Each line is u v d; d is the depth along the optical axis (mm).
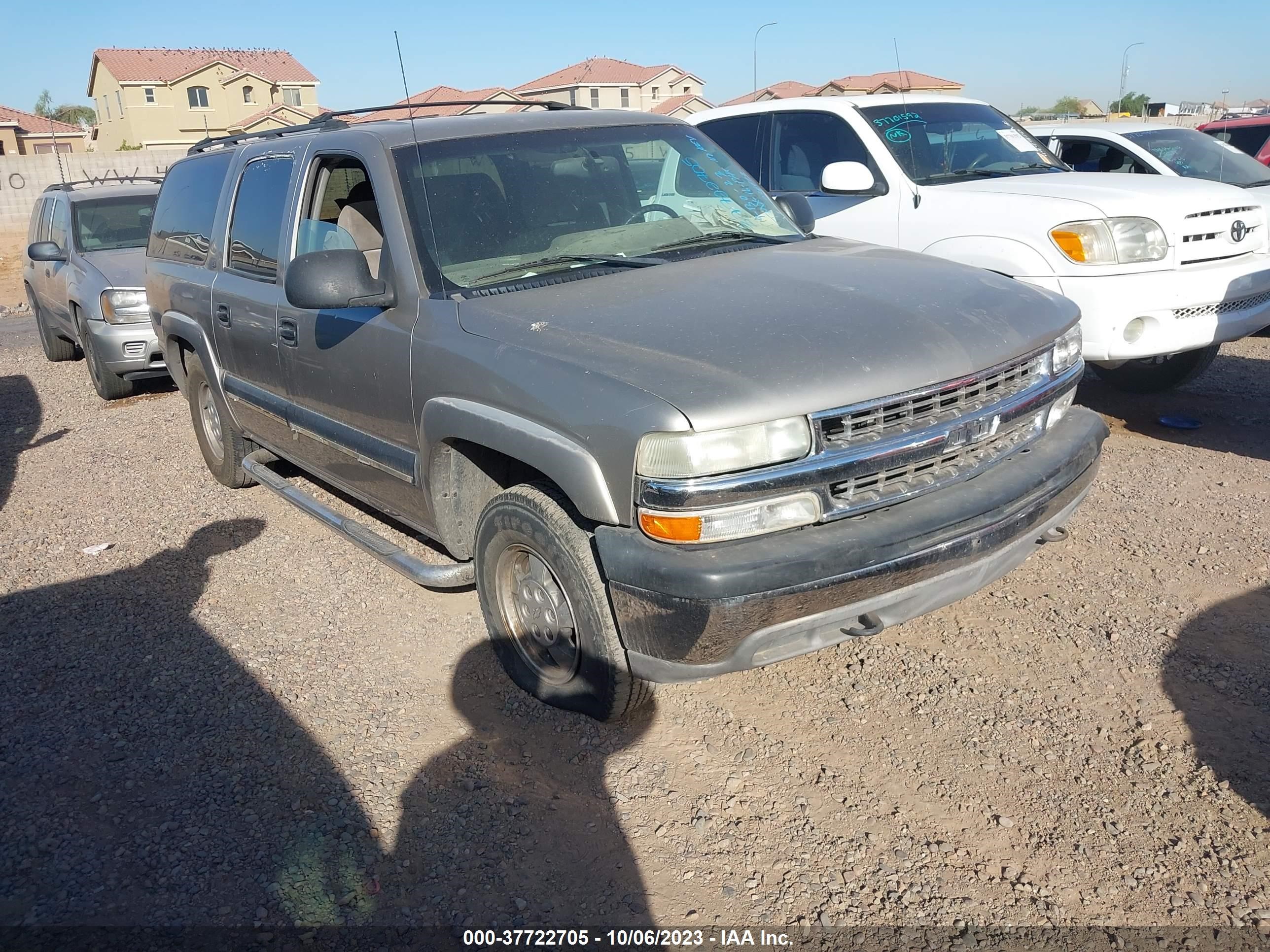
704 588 2754
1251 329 6160
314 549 5266
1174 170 9367
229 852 3000
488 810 3139
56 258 9648
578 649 3344
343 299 3688
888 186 6711
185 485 6480
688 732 3479
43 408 9117
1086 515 5043
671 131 4684
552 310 3418
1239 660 3684
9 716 3809
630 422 2842
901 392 2986
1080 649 3828
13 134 65125
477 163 4055
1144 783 3082
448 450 3660
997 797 3068
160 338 6316
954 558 3043
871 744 3354
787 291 3434
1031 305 3574
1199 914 2604
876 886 2752
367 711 3709
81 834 3111
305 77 59375
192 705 3820
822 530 2904
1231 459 5758
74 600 4828
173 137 56656
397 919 2725
